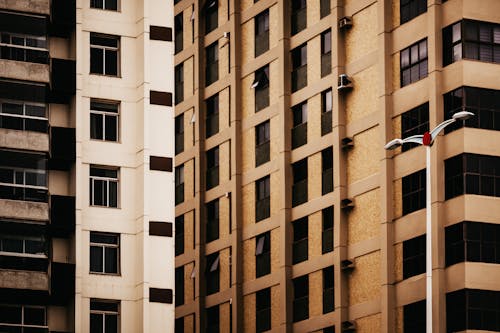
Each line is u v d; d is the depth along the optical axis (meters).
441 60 88.56
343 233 93.31
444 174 87.50
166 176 83.00
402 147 90.19
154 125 83.44
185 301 106.00
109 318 81.50
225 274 102.88
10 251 81.00
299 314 96.44
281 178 98.50
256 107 102.06
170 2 85.00
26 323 80.44
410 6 90.94
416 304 88.00
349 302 92.75
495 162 87.19
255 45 102.69
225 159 104.12
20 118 82.12
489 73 87.75
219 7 106.19
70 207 81.69
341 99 94.69
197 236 105.25
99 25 84.12
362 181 92.69
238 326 100.62
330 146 95.19
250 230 101.25
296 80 99.12
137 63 84.19
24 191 81.50
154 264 81.88
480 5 88.12
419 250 88.25
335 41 95.31
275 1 101.06
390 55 91.75
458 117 71.94
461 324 85.56
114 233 82.31
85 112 83.19
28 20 83.25
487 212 86.50
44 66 82.88
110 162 82.88
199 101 106.69
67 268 81.06
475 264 85.75
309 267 95.94
